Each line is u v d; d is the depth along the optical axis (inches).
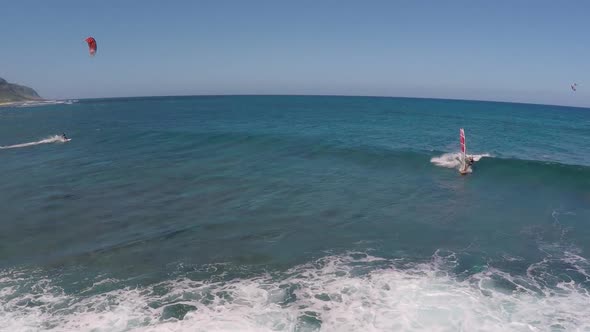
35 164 1018.1
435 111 3580.2
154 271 424.5
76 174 890.1
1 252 478.3
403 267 431.8
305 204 657.6
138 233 536.1
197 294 374.3
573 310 346.3
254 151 1154.7
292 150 1160.2
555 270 424.5
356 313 340.5
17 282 403.2
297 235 525.0
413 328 317.7
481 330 315.6
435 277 407.8
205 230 544.7
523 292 377.7
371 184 782.5
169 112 3484.3
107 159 1069.1
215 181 812.6
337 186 767.7
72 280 406.3
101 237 522.9
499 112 3627.0
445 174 859.4
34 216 608.7
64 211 631.8
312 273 418.0
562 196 690.2
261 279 405.1
